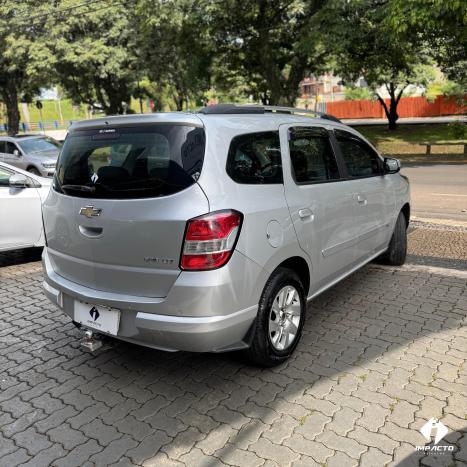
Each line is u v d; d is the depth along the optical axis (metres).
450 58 19.23
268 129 3.45
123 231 2.96
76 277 3.34
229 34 19.25
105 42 22.20
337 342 3.86
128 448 2.70
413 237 7.26
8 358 3.78
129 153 3.05
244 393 3.21
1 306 4.90
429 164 18.88
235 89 29.28
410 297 4.76
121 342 4.00
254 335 3.22
